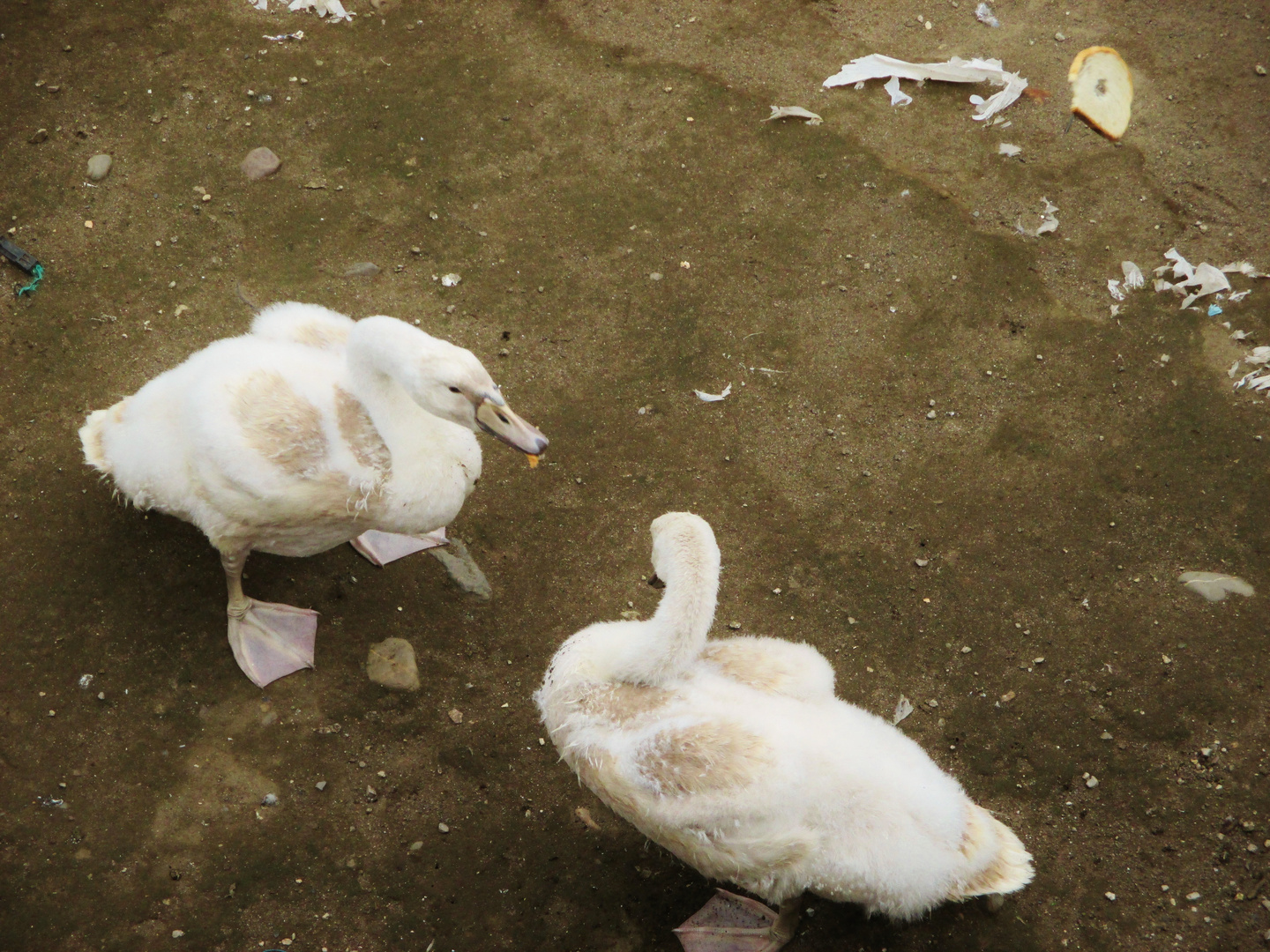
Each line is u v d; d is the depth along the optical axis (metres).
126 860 2.65
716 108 3.29
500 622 2.82
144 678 2.75
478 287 3.08
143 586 2.81
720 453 2.95
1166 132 3.26
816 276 3.11
